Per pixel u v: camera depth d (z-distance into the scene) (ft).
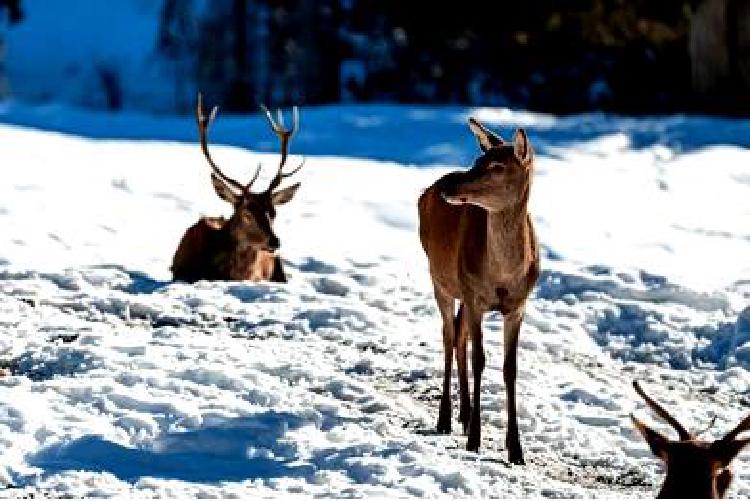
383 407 65.57
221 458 57.47
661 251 111.45
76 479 53.78
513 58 233.55
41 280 85.92
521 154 59.11
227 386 65.10
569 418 67.36
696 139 158.71
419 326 81.76
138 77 527.81
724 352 81.10
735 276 103.45
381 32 254.27
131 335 74.02
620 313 86.33
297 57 278.67
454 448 61.16
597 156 148.66
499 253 60.08
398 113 188.75
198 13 337.52
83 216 111.45
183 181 129.80
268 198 92.58
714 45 185.98
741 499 55.01
